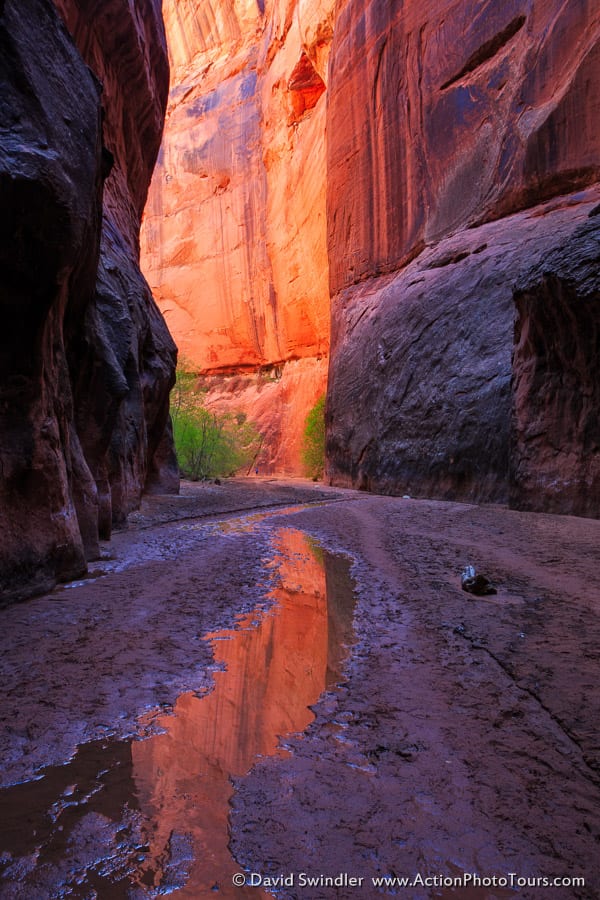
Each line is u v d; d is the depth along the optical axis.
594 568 6.44
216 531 11.10
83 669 3.76
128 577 6.69
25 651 4.10
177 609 5.27
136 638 4.40
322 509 15.31
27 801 2.26
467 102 21.36
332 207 30.78
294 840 2.02
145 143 18.05
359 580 6.50
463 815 2.17
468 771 2.49
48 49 5.50
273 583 6.41
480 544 8.46
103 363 9.38
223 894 1.74
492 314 17.66
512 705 3.13
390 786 2.38
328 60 32.56
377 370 23.28
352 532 10.63
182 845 1.98
